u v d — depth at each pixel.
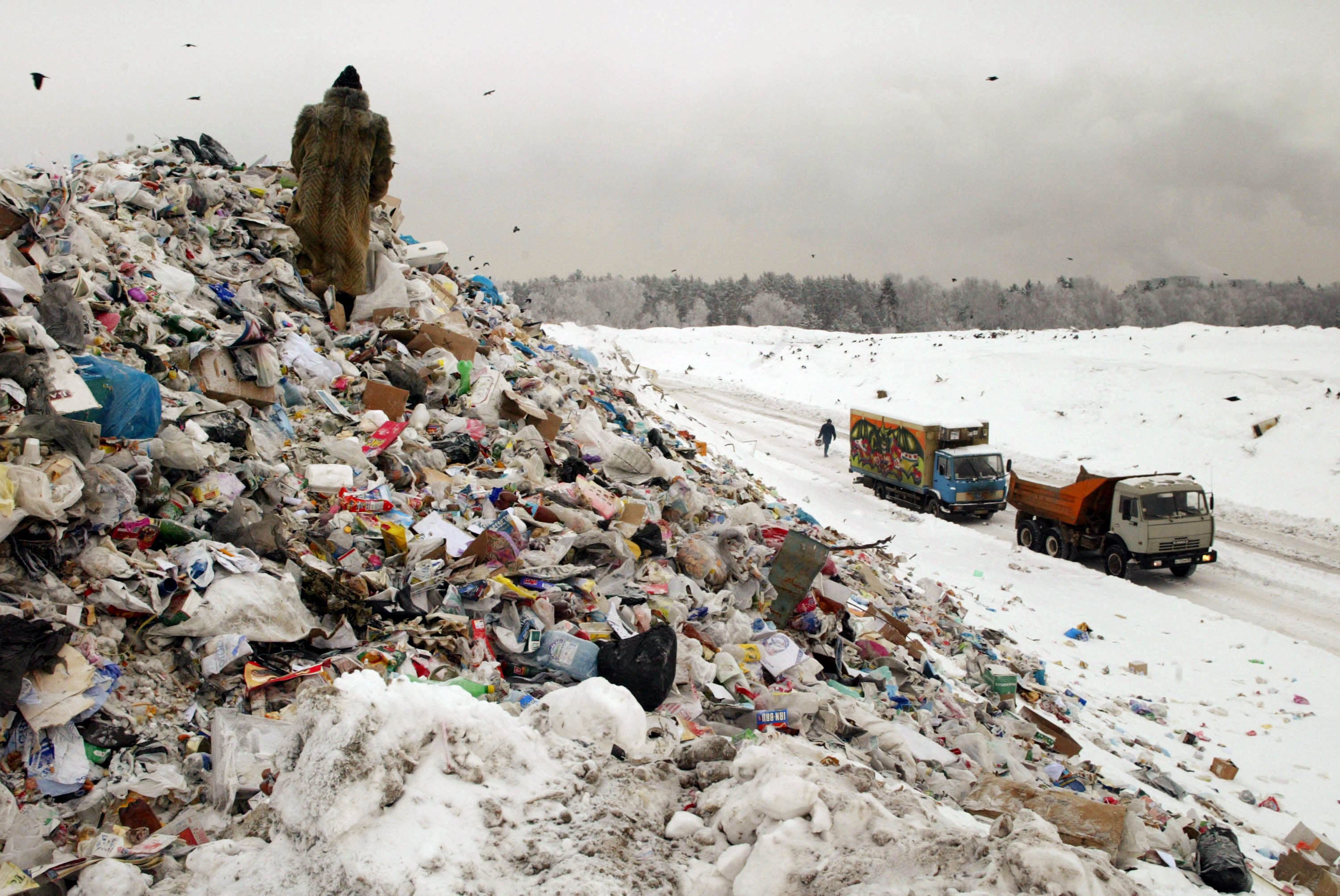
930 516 23.69
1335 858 7.97
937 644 12.18
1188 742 11.16
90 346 7.27
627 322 117.38
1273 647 14.77
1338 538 23.00
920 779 6.55
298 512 7.29
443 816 3.39
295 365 10.04
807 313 123.12
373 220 17.02
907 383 43.41
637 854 3.53
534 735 4.00
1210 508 19.31
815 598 9.94
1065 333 50.16
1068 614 16.30
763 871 3.39
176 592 5.26
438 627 6.16
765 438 35.25
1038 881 3.19
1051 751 9.70
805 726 6.81
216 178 13.70
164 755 4.49
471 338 12.88
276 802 3.46
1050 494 20.75
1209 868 6.42
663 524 9.98
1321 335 40.03
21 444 5.16
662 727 5.68
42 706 4.20
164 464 6.45
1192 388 34.19
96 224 9.64
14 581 4.72
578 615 7.02
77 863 3.50
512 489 9.05
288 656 5.54
